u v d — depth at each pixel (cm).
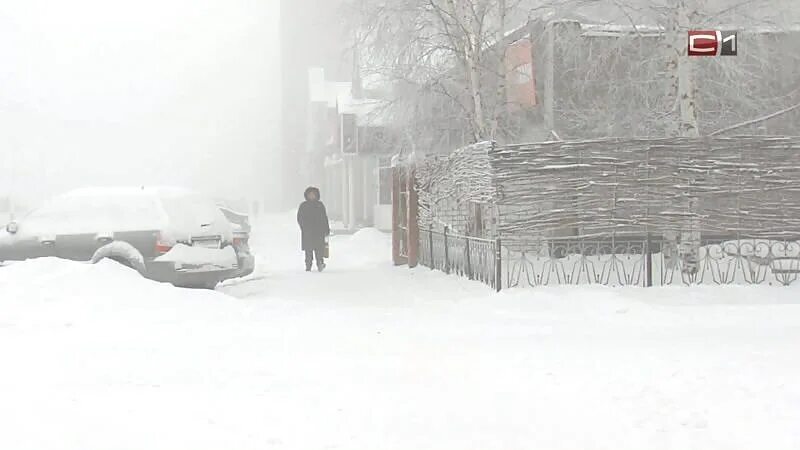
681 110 1523
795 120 1852
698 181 1330
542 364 769
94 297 1129
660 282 1342
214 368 768
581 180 1327
